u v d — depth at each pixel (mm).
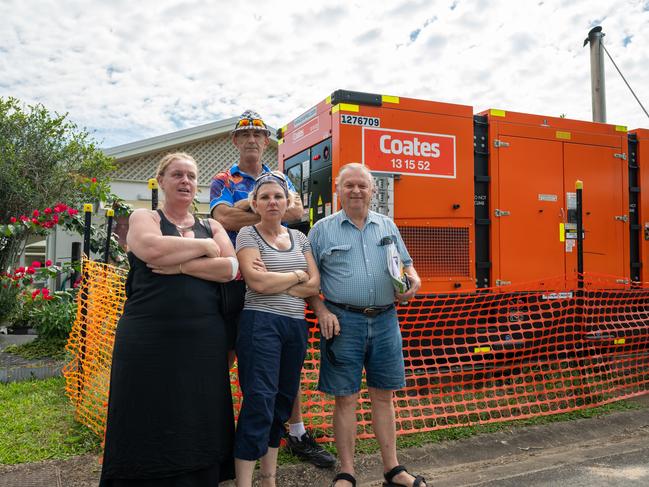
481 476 3191
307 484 3051
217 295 2531
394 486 2973
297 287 2707
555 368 5520
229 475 2648
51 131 8664
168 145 12086
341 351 2873
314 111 5219
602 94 8555
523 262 5367
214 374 2398
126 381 2295
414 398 4191
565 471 3229
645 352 6109
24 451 3311
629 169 6234
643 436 3963
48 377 5070
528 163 5469
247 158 3414
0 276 6934
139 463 2244
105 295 4051
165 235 2465
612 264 5914
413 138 4867
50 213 6898
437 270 4930
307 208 5379
